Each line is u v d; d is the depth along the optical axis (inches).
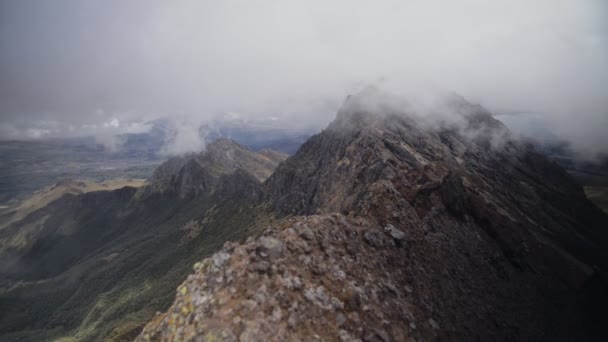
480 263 2021.4
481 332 1509.6
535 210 4648.1
